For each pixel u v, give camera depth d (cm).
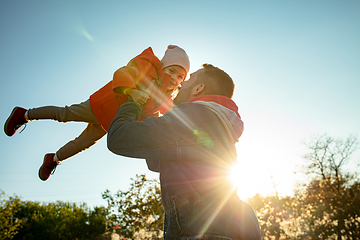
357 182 1253
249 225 114
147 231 913
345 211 1041
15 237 2770
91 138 237
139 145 108
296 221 937
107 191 1326
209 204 107
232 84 159
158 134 109
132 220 1245
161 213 1224
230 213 109
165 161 119
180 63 250
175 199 109
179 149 110
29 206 3169
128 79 151
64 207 3584
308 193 1416
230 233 103
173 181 112
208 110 125
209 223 103
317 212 1148
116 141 111
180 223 104
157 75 210
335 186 1277
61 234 2953
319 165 1886
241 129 135
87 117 216
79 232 2969
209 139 116
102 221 3033
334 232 884
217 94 150
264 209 909
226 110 133
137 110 131
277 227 864
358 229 800
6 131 227
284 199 1261
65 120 220
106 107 203
